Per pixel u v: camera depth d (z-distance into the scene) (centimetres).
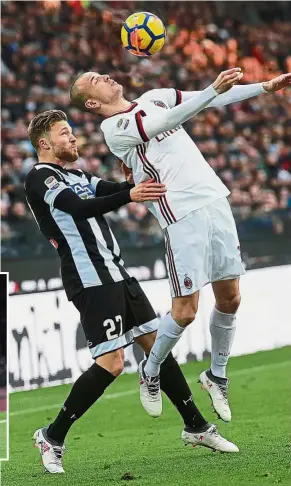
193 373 2005
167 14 3766
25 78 3139
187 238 993
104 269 1006
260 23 4166
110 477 968
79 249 1009
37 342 1923
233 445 1070
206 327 2266
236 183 3391
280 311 2467
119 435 1348
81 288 1005
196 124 3494
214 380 1077
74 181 1041
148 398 1053
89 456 1156
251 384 1805
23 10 3272
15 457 1185
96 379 998
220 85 925
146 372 1041
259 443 1150
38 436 1022
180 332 1011
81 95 1017
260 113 3734
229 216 1017
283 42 4144
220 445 1063
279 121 3769
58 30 3331
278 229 2997
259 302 2400
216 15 3984
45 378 1934
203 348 2252
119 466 1049
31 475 1016
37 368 1920
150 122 966
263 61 4012
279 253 2734
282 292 2480
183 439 1068
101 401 1706
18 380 1880
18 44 3188
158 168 998
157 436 1309
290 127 3794
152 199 976
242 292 2355
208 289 2291
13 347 1872
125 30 1066
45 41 3275
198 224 992
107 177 3056
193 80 3672
